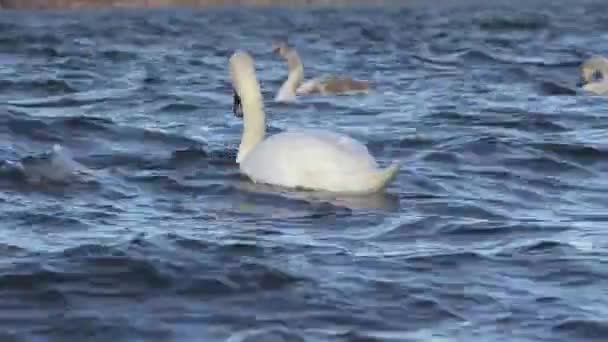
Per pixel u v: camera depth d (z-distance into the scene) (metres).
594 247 13.99
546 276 12.80
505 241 14.33
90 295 11.97
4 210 15.64
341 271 12.81
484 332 11.12
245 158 18.05
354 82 30.02
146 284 12.30
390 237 14.50
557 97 28.95
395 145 21.17
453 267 13.07
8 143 20.92
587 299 12.04
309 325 11.23
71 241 14.05
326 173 16.86
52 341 10.82
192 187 17.31
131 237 14.22
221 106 26.92
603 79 30.38
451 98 28.86
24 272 12.55
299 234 14.56
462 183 17.88
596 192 17.59
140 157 19.73
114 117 24.83
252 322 11.28
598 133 22.88
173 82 32.22
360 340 10.85
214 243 13.83
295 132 17.62
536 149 20.28
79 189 17.08
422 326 11.26
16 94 29.14
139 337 10.92
